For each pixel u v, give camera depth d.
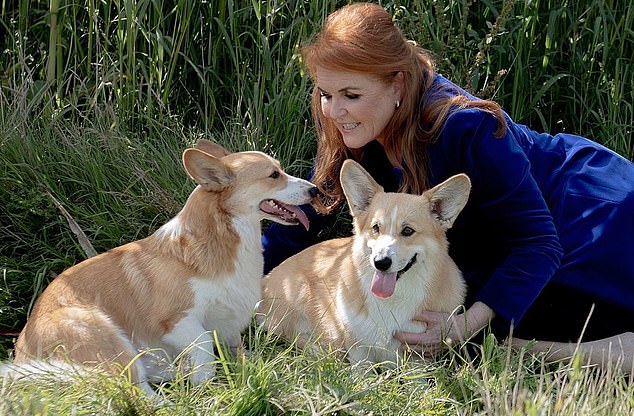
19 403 3.90
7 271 5.77
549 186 5.40
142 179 6.35
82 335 4.60
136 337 4.94
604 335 5.34
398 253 4.61
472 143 4.89
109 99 6.72
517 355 4.93
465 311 4.80
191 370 4.67
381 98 4.88
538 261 4.92
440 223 4.84
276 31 7.00
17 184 6.22
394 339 4.90
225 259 4.96
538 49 7.10
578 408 4.04
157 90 6.75
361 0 6.97
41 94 6.69
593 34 7.02
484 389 4.28
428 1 6.79
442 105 4.92
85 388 4.14
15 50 6.91
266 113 6.73
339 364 4.66
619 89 6.95
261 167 5.06
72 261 5.91
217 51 6.95
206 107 6.88
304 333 5.30
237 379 4.28
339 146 5.41
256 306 5.01
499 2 7.02
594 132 7.07
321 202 5.54
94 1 6.92
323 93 5.02
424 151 5.02
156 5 6.57
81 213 6.14
